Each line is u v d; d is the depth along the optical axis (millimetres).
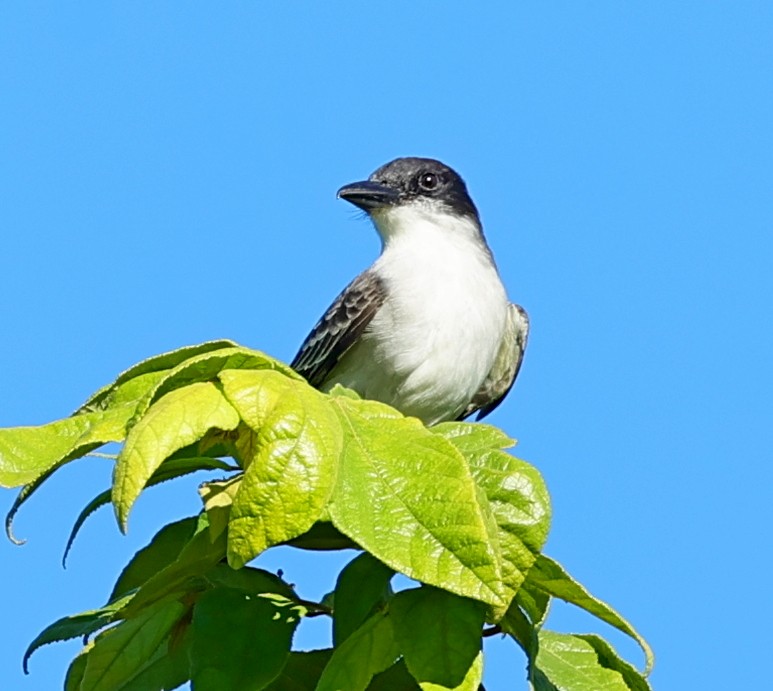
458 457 5074
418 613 5410
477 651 5320
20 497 5645
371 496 5020
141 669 6531
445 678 5281
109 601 6641
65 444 5688
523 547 5301
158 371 5965
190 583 6238
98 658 6434
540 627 5945
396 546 4910
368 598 5797
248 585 6078
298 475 4863
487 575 4840
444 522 4941
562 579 5727
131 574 6648
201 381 5375
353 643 5539
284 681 6207
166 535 6668
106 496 6289
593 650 6551
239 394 5000
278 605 5965
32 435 5695
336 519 4938
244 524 4828
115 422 5531
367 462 5109
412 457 5109
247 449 5543
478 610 5383
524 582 5773
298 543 6199
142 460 4836
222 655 5777
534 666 6078
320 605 6035
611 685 6395
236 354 5355
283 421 4941
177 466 6320
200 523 6156
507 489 5391
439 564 4875
